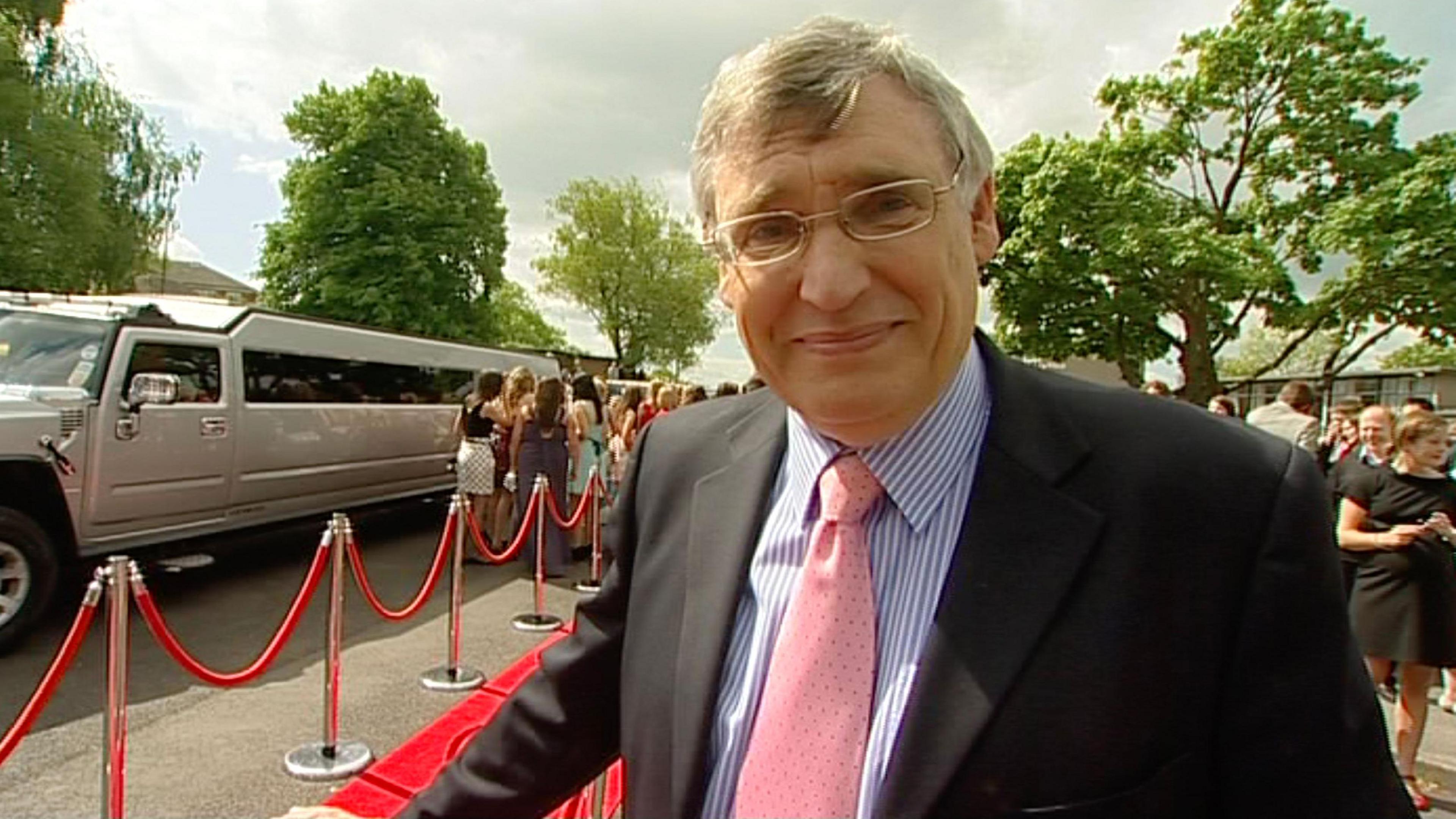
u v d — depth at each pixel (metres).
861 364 0.87
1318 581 0.77
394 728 4.12
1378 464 4.07
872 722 0.87
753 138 0.88
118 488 5.68
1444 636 3.75
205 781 3.51
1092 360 21.56
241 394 6.84
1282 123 21.36
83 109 20.91
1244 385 25.30
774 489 1.09
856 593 0.92
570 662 1.20
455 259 30.88
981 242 1.02
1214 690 0.77
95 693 4.39
